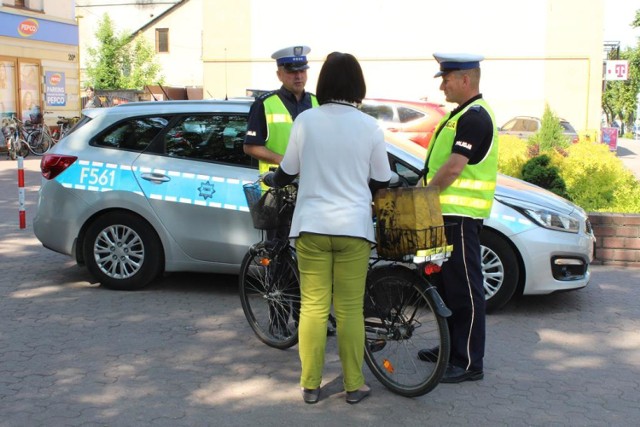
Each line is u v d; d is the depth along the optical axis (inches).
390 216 156.6
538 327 220.7
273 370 183.9
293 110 201.2
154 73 1763.0
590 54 999.0
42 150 824.9
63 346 197.9
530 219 225.6
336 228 151.7
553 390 172.7
